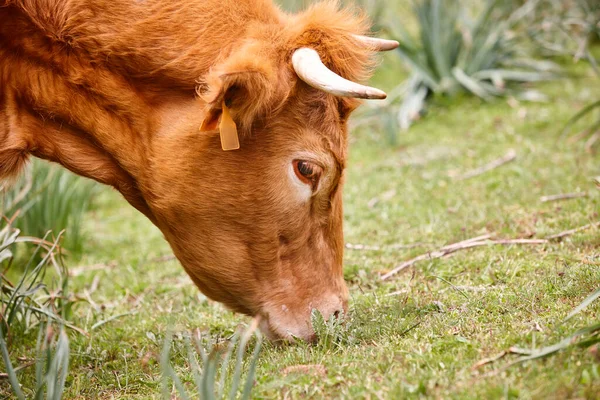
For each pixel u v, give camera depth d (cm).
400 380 447
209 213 545
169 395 495
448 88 1409
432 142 1229
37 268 682
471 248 758
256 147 532
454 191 967
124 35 529
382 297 655
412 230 858
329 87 484
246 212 544
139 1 532
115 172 570
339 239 585
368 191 1034
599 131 1080
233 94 498
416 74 1437
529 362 444
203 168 534
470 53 1448
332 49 542
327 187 556
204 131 511
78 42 533
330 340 541
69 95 544
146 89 539
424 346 500
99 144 556
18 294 674
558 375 425
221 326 652
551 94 1348
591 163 971
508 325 518
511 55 1491
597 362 432
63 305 716
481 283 654
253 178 537
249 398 463
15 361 627
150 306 749
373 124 1372
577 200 834
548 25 1445
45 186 944
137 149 548
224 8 541
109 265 941
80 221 1041
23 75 543
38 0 527
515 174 990
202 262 562
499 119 1264
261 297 565
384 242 837
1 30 534
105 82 538
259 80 493
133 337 663
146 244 1015
